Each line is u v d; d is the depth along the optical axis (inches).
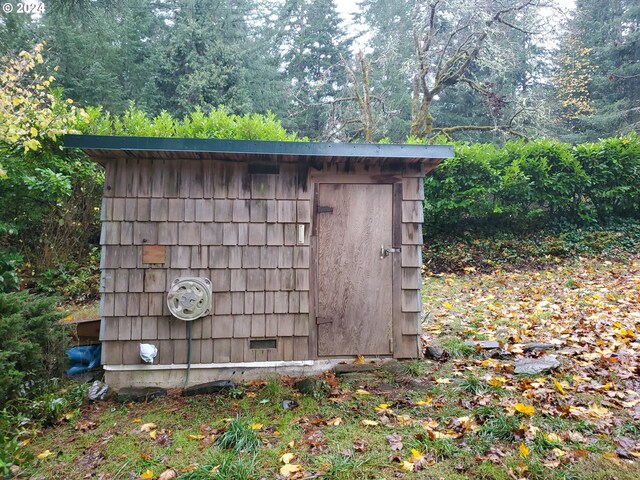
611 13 779.4
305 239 171.8
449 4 463.2
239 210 169.0
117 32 700.0
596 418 120.9
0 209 287.4
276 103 844.0
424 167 179.6
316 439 120.3
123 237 163.0
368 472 103.9
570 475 98.0
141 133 314.8
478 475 101.0
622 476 96.9
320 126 894.4
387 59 560.4
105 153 157.3
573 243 375.9
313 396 150.0
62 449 123.8
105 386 160.6
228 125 325.1
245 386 163.5
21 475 111.2
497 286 302.2
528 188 372.8
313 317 172.4
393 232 176.1
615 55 740.0
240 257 168.7
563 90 719.1
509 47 533.0
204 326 166.7
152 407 149.9
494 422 120.6
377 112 605.0
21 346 145.3
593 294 253.6
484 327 212.5
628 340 175.5
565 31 501.4
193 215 166.6
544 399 133.0
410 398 143.6
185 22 739.4
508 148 391.2
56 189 272.4
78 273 311.7
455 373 159.5
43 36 591.8
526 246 375.9
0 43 441.1
